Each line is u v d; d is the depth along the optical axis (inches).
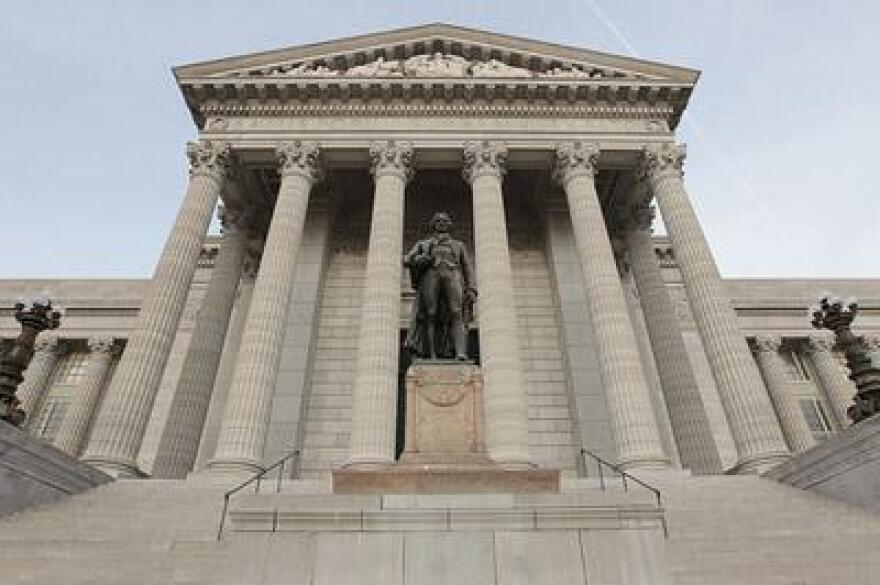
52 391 1621.6
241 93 1154.0
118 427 823.7
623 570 325.1
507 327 932.6
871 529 527.2
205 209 1047.6
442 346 499.8
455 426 432.8
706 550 487.8
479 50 1264.8
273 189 1284.4
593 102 1191.6
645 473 789.9
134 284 1752.0
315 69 1219.9
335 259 1278.3
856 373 698.8
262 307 946.7
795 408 1528.1
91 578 433.1
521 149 1141.7
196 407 1026.1
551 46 1237.1
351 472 366.3
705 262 1007.6
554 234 1275.8
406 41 1261.1
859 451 591.5
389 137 1138.0
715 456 997.8
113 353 1648.6
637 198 1279.5
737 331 943.7
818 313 767.1
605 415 1048.2
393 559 324.2
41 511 577.0
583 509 341.1
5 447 553.3
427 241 533.6
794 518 568.7
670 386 1088.8
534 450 1063.6
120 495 666.8
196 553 476.4
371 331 929.5
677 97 1199.6
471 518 336.8
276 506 336.5
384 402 870.4
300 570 319.3
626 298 1327.5
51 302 715.4
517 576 322.0
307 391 1077.1
